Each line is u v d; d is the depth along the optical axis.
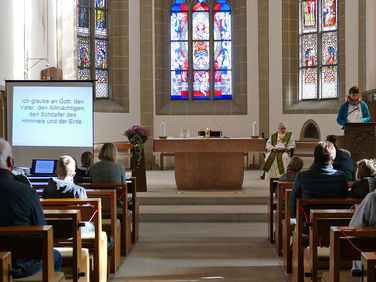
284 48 16.05
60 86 8.94
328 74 15.52
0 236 3.69
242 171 10.98
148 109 16.23
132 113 16.19
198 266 6.54
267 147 12.12
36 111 8.97
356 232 3.53
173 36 16.64
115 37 16.12
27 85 8.96
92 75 15.72
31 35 12.77
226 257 6.98
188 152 10.99
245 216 9.38
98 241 5.29
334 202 5.07
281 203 6.77
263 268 6.43
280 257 6.91
